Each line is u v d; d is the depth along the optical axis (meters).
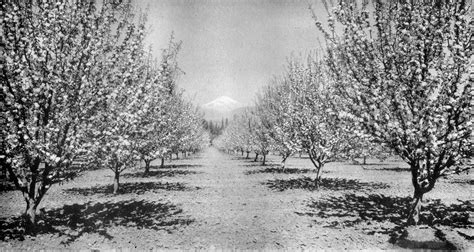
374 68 9.37
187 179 23.66
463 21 8.53
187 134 42.72
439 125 8.81
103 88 9.52
